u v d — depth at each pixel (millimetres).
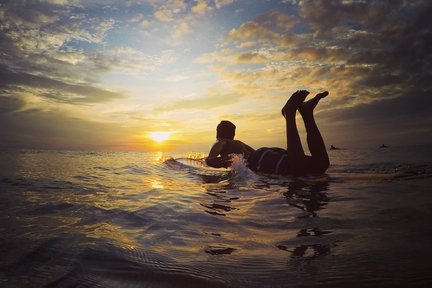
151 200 2475
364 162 5852
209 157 4410
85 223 1769
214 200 2469
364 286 952
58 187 3189
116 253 1271
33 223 1753
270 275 1056
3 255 1243
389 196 2395
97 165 6117
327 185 3041
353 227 1625
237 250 1322
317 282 991
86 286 984
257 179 3562
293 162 3561
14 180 3674
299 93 3350
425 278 992
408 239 1390
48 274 1072
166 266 1142
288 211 2059
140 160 7793
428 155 7715
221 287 976
